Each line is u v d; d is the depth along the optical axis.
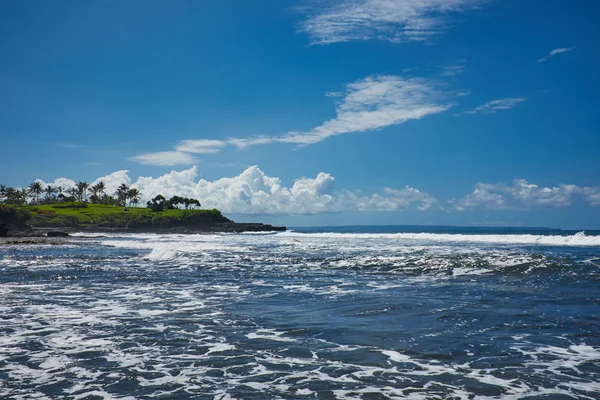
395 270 20.47
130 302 13.42
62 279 18.38
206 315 11.55
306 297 14.15
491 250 31.12
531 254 24.08
